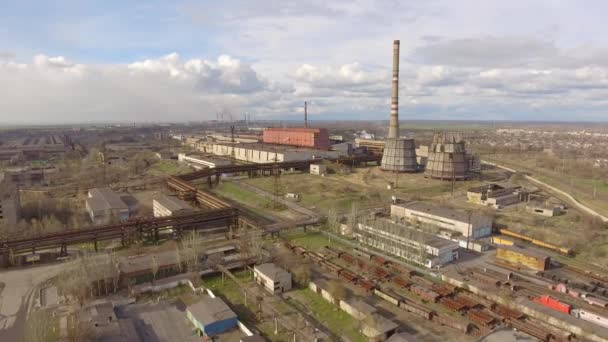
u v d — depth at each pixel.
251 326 56.22
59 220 108.06
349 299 62.72
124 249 86.62
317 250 87.94
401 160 191.50
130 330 53.47
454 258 82.31
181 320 58.22
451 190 154.25
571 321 56.44
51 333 52.12
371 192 145.38
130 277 69.50
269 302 63.41
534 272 75.62
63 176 187.38
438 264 78.62
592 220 107.56
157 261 74.38
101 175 184.38
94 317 54.91
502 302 63.47
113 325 53.22
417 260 80.06
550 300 61.22
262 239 93.38
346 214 116.25
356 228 97.25
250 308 61.56
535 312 59.34
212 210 100.00
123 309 61.09
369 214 113.75
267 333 54.53
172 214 100.31
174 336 54.12
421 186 159.12
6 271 75.44
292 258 81.19
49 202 116.69
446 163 170.62
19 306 61.88
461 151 173.38
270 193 146.88
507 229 101.50
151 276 71.81
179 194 134.38
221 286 69.31
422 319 58.66
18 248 77.88
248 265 76.62
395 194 145.12
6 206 98.31
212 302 59.44
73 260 74.25
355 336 54.22
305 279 69.75
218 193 154.75
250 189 154.62
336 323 57.56
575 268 77.81
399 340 49.88
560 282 70.88
